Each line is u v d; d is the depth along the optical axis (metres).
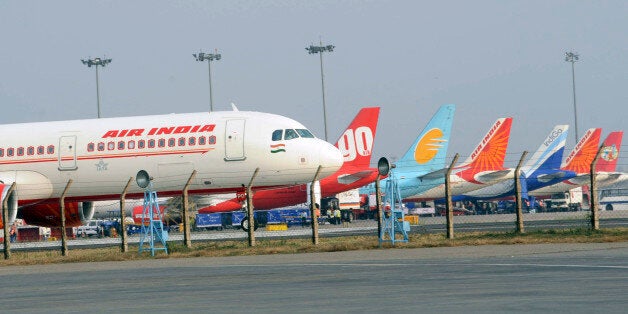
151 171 110.00
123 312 39.78
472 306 37.00
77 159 111.62
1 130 115.44
